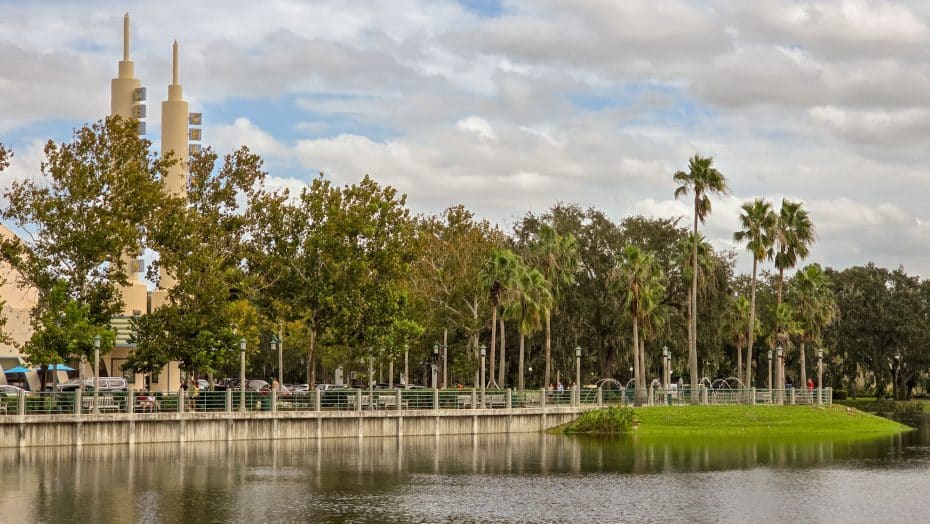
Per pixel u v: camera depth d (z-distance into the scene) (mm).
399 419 85938
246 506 51906
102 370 106812
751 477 63250
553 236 109688
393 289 92688
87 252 79125
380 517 49312
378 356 93750
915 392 193875
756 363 158250
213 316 82875
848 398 171625
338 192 92062
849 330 162875
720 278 126250
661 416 94688
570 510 51469
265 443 79312
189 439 77125
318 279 88875
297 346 131625
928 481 61875
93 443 73250
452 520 48844
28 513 49500
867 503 53844
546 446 81062
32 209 80000
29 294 104312
